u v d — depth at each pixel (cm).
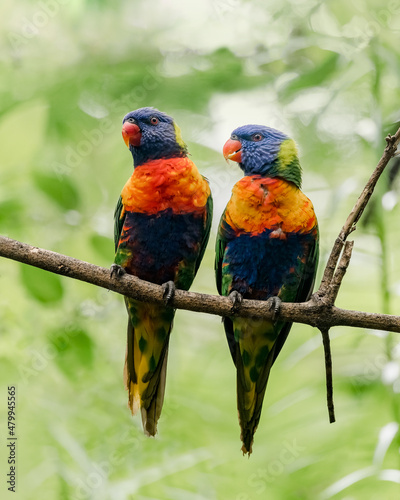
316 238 881
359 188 1040
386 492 970
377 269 1076
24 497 1018
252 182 875
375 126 1009
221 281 941
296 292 897
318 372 1152
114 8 1310
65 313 1004
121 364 1094
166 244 891
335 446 1027
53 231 1002
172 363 1112
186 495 993
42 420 1023
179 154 921
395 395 923
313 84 1140
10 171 1047
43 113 1231
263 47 1245
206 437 1089
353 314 697
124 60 1321
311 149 1171
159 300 762
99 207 1257
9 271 1010
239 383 860
